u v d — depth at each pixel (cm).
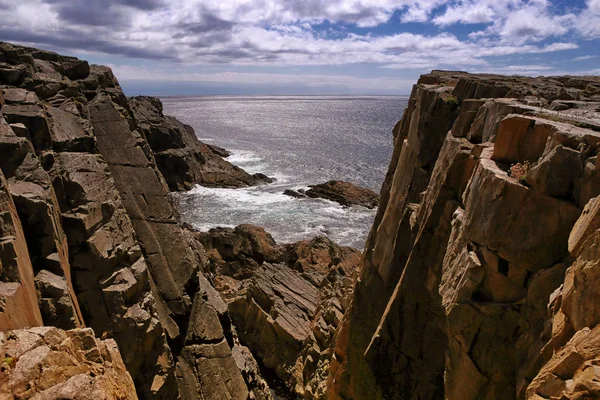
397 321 1561
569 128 962
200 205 7512
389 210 2088
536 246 905
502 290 961
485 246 989
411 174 1959
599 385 527
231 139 17600
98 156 1984
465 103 1659
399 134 2595
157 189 2288
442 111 1867
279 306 3369
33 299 1223
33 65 2234
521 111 1254
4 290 1075
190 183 8381
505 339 941
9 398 763
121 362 1138
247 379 2155
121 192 2216
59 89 2216
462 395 1023
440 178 1497
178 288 2045
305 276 3991
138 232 2128
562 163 877
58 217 1573
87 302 1566
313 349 2820
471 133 1482
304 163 12112
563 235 875
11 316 1029
